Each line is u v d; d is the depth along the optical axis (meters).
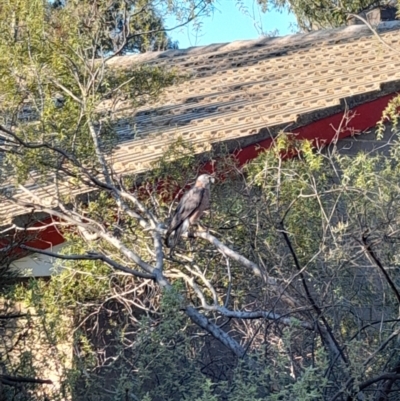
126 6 8.20
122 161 9.01
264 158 7.70
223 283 7.66
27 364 7.00
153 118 11.29
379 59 12.19
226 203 7.75
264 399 5.20
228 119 10.45
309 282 6.87
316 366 5.61
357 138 9.92
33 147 6.75
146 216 7.77
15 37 7.71
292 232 7.09
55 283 8.01
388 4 9.95
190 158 8.12
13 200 7.29
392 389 5.97
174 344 6.13
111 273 7.89
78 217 7.53
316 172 7.79
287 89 11.79
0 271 7.06
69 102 7.53
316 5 10.08
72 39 7.82
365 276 6.85
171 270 7.41
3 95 7.71
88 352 7.55
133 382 6.06
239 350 6.25
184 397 5.67
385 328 6.39
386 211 6.70
